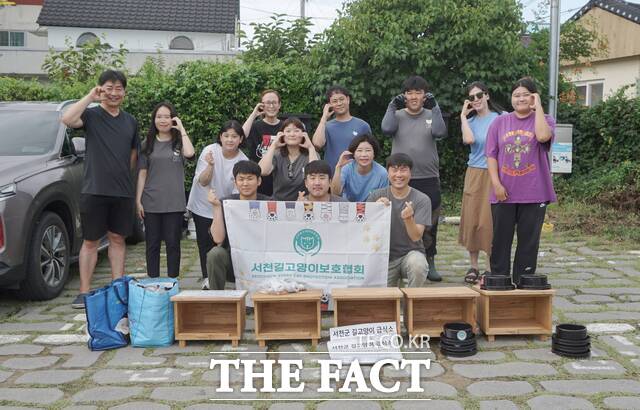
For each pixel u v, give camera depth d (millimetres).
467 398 3287
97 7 23703
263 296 4133
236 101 9266
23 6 27156
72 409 3213
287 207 4535
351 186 5234
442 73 9445
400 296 4098
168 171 5305
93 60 12148
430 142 5609
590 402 3207
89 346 4090
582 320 4609
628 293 5367
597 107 10633
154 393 3404
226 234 4758
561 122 10930
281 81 9305
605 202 9531
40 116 6129
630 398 3252
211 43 23609
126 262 6965
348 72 9203
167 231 5332
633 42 16766
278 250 4574
